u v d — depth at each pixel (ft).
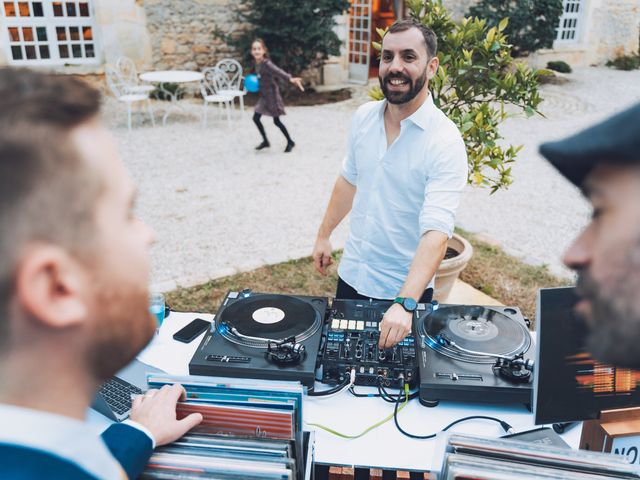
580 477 3.41
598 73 45.60
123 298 1.61
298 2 35.60
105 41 33.91
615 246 1.05
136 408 4.01
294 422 4.11
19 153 1.41
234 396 4.17
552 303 4.56
